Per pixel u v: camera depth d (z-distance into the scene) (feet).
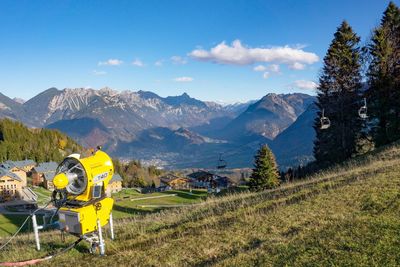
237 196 61.62
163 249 31.01
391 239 24.32
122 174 492.54
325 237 26.71
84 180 28.35
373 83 148.05
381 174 49.06
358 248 23.59
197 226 38.19
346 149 155.53
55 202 29.84
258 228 33.17
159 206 210.59
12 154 451.94
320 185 51.21
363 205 35.12
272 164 172.24
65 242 36.06
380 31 146.92
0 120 562.25
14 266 29.63
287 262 23.30
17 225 165.48
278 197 49.57
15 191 311.27
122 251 31.86
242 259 25.45
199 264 27.09
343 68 156.87
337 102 157.69
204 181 431.02
